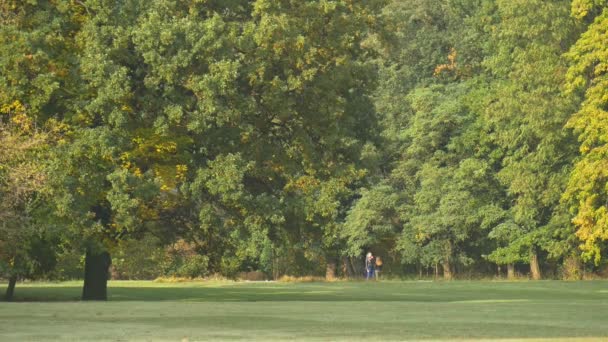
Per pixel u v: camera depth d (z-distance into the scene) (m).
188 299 51.81
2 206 44.81
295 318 24.70
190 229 57.50
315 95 54.09
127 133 47.84
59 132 49.56
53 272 63.41
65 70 49.75
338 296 53.31
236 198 49.53
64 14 50.34
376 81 58.19
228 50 49.25
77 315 26.23
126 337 18.42
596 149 75.38
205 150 51.84
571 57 77.94
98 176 47.84
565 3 90.44
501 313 27.38
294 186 56.06
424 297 49.00
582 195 75.62
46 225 47.25
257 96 53.03
